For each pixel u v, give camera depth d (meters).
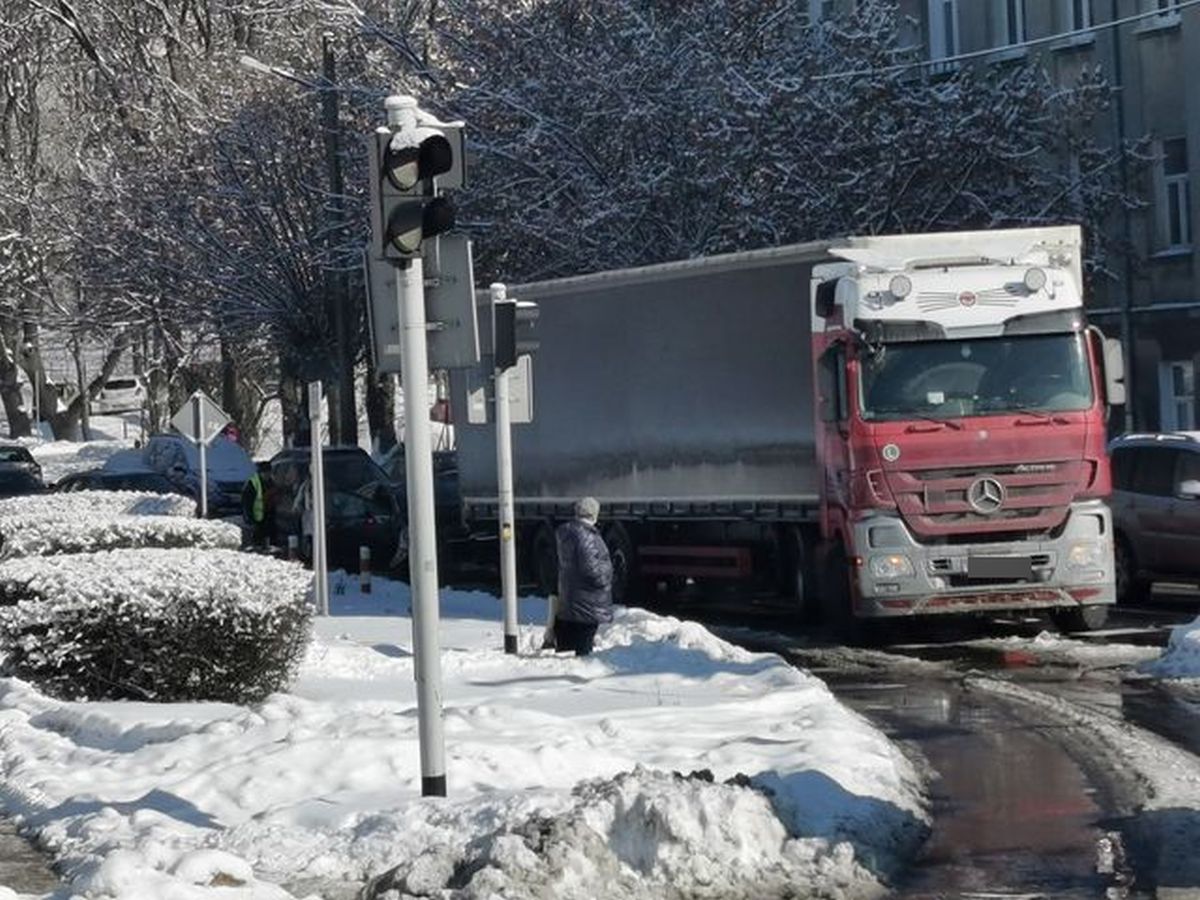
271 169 68.44
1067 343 27.88
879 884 13.02
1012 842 14.30
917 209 51.12
